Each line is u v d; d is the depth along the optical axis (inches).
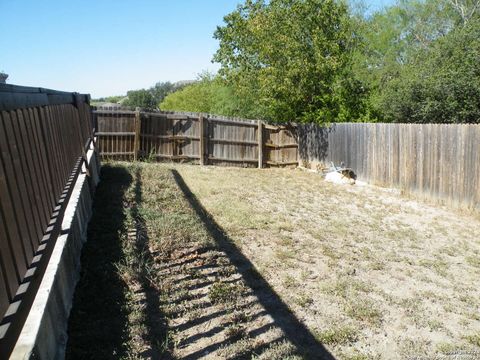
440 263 239.6
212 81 1088.8
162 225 245.9
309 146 597.0
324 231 287.7
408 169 421.7
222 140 578.9
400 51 990.4
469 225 327.3
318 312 171.6
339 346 149.3
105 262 189.0
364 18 975.6
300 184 468.8
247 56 667.4
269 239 259.1
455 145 366.6
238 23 647.8
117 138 524.4
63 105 220.5
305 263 225.1
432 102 503.2
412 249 265.7
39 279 114.7
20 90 114.3
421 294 198.4
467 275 228.5
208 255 219.5
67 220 175.8
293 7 598.2
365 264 231.0
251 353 138.0
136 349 131.8
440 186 384.8
